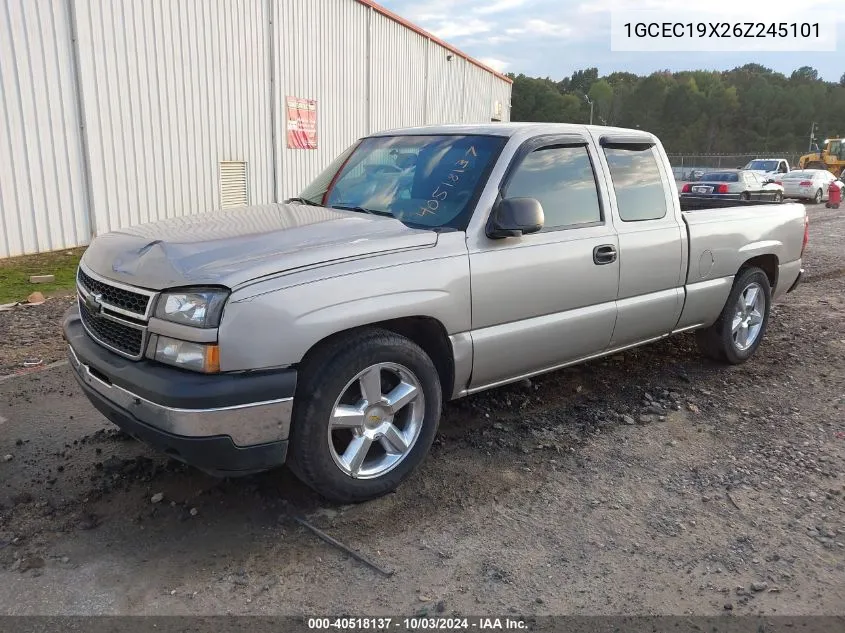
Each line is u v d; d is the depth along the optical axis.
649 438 4.39
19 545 3.08
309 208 4.16
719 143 119.69
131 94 11.23
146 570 2.94
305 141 15.47
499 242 3.84
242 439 2.99
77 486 3.59
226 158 13.33
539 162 4.16
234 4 12.95
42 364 5.49
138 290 3.12
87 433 4.23
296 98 14.97
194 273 3.00
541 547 3.19
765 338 6.84
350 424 3.33
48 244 10.28
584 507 3.54
